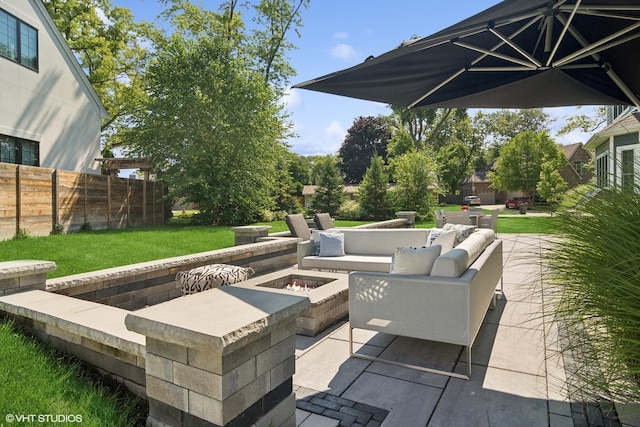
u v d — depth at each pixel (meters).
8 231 7.61
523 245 8.34
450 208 24.17
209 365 1.53
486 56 3.31
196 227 12.12
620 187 2.10
